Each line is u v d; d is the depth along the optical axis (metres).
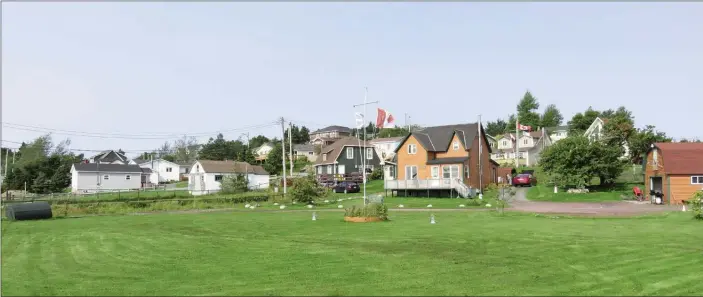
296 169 91.19
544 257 12.74
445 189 45.66
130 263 12.55
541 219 23.97
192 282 10.15
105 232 20.34
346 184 53.56
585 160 43.53
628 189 43.47
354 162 77.44
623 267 11.48
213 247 15.07
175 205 40.22
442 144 52.00
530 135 89.69
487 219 24.20
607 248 14.15
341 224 22.09
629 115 75.31
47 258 13.63
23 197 53.12
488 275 10.62
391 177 63.88
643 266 11.60
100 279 10.63
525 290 9.36
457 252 13.55
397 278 10.34
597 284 9.87
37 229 22.44
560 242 15.39
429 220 23.89
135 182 77.19
